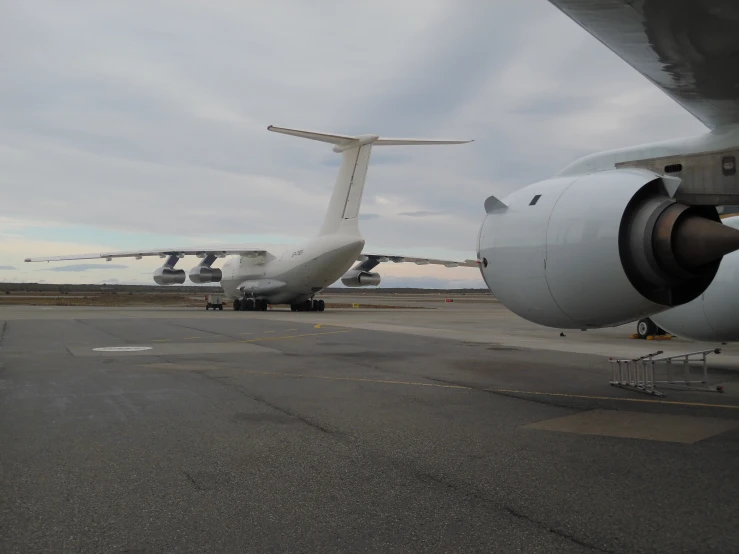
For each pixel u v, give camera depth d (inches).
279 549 119.9
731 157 210.7
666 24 147.7
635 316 234.5
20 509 141.3
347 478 165.0
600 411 256.1
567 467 174.1
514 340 629.0
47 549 119.2
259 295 1396.4
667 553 116.3
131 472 170.6
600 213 220.2
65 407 264.8
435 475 167.3
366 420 239.0
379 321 984.9
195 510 141.0
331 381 340.2
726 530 127.3
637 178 221.8
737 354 490.0
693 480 161.2
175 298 3513.8
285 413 252.5
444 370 386.3
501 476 165.9
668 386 321.1
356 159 1172.5
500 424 231.6
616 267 217.3
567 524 131.4
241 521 134.3
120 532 128.0
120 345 552.1
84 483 160.7
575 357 461.1
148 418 242.7
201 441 205.8
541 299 240.5
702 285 236.1
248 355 472.1
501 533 126.9
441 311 1550.2
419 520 134.5
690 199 221.0
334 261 1212.5
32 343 569.0
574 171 255.8
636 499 146.8
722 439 206.7
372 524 132.3
